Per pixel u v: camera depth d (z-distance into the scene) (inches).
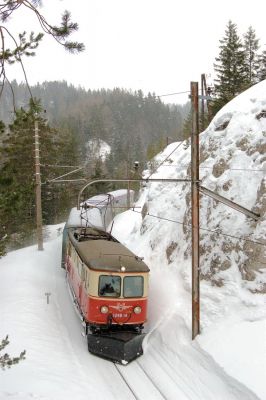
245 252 562.6
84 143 4734.3
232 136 708.7
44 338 556.4
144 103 6432.1
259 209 565.3
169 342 546.0
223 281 579.2
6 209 327.3
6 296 725.9
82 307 596.4
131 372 496.1
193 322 524.1
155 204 959.0
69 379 453.7
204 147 784.3
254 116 700.0
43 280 828.6
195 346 509.4
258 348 459.2
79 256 629.0
